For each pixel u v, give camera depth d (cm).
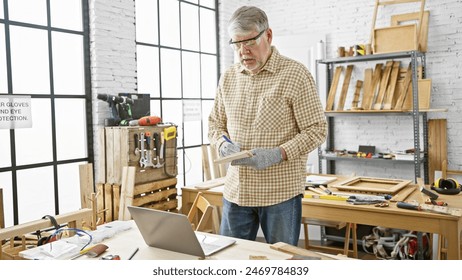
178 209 412
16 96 316
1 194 259
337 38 541
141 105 378
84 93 376
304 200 298
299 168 217
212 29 545
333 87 522
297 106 213
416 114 446
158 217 165
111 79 386
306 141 209
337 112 503
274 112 213
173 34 479
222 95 236
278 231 215
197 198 251
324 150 527
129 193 328
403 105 477
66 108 362
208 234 200
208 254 169
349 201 287
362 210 276
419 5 490
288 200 214
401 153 469
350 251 415
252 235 227
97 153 377
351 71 527
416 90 446
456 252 246
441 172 450
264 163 202
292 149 205
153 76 452
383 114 479
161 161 362
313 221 385
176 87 484
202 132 527
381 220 270
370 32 520
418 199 292
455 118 479
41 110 343
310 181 353
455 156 480
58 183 358
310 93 214
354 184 347
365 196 299
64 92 361
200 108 508
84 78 374
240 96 223
